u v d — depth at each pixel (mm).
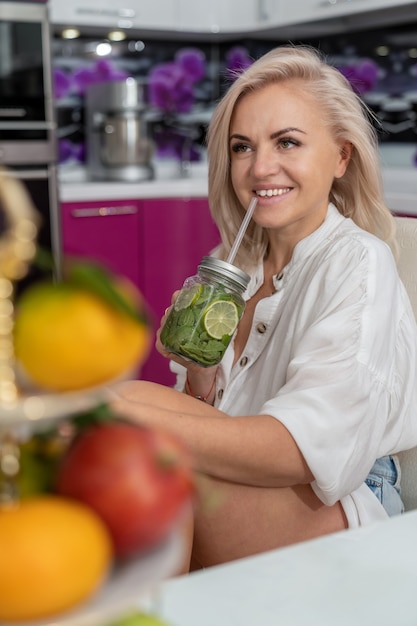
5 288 434
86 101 3918
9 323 428
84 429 444
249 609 633
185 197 3662
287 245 1468
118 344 426
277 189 1397
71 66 3959
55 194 3332
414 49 3469
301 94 1387
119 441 430
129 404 1116
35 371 423
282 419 1160
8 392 417
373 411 1233
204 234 3725
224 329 1222
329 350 1221
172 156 4270
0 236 430
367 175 1463
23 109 3254
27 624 400
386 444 1318
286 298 1415
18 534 393
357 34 3715
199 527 1228
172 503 433
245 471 1159
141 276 3625
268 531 1234
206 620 617
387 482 1367
